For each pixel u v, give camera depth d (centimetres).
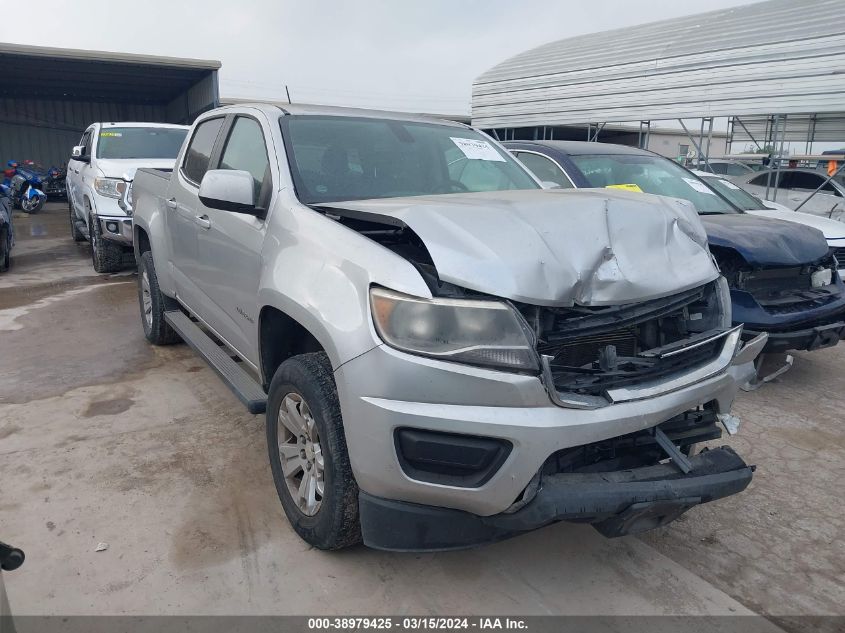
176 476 350
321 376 265
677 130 2497
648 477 245
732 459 267
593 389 240
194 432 402
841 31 846
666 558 294
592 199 275
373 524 243
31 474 349
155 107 2589
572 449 242
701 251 288
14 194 1758
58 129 2420
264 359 324
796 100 904
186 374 499
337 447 254
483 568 283
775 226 509
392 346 228
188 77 2048
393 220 250
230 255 354
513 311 226
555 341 239
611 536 246
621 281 245
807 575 284
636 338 277
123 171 850
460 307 226
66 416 422
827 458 389
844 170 1145
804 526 320
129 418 421
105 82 2120
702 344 269
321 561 282
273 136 346
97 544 290
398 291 232
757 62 938
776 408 464
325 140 354
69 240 1240
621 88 1120
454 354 223
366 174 346
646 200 295
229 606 255
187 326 462
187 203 430
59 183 2094
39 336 598
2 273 902
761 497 346
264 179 336
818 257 483
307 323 259
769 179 1114
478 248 235
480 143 414
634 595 269
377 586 269
